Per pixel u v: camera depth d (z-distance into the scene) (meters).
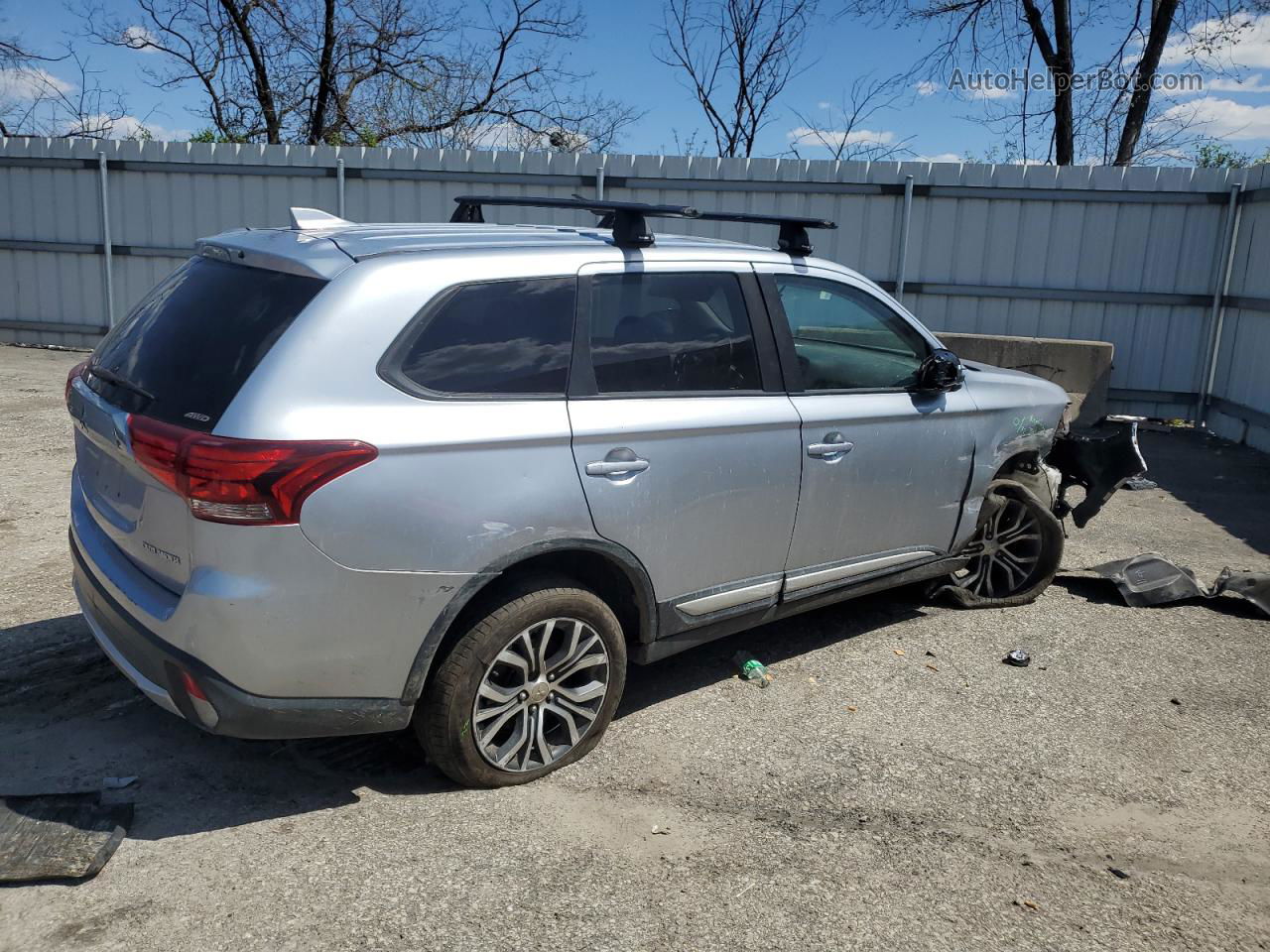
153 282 13.89
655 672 4.68
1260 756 4.09
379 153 12.93
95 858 3.10
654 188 12.44
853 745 4.06
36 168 13.80
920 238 11.93
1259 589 5.64
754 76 21.42
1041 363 11.06
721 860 3.28
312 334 3.10
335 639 3.12
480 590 3.44
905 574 4.92
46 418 9.54
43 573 5.48
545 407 3.46
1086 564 6.48
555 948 2.84
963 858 3.35
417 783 3.64
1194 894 3.21
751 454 4.03
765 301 4.20
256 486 2.92
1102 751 4.09
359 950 2.80
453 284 3.37
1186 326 11.48
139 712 4.08
